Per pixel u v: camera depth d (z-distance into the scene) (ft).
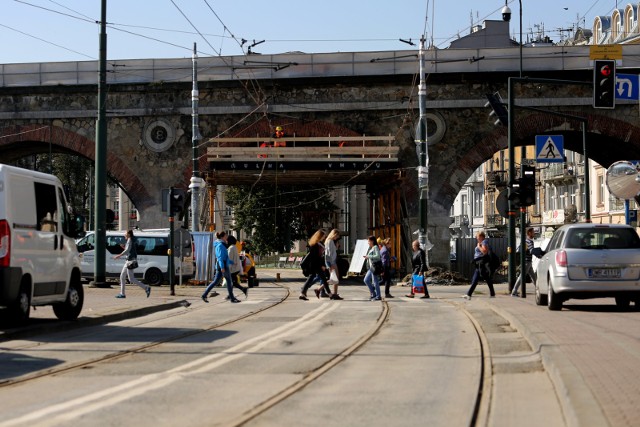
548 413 39.22
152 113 211.82
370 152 200.34
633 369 45.73
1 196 71.77
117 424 36.52
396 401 42.34
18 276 72.64
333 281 128.06
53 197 81.87
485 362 56.70
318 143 210.79
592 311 92.17
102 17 140.26
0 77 214.48
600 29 387.14
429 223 209.56
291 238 393.50
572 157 343.05
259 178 220.43
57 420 37.27
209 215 210.38
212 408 40.34
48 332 77.20
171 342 69.31
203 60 211.20
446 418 38.04
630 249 90.53
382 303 119.75
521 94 209.36
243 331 78.69
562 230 95.81
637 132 207.31
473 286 126.00
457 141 209.26
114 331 79.25
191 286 180.14
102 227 145.69
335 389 46.03
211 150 198.39
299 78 209.67
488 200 422.00
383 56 209.15
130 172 212.84
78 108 213.05
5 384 47.80
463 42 313.94
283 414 38.96
